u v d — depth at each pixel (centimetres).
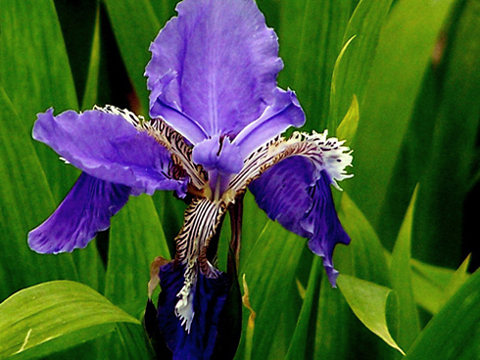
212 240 42
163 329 41
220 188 42
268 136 43
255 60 42
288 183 44
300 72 54
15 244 48
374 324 45
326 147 43
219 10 42
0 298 48
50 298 41
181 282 41
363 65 52
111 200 42
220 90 42
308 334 53
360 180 56
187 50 42
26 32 51
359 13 51
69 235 42
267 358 49
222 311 41
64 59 52
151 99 41
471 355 44
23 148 47
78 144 40
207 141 41
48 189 48
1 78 52
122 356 48
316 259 48
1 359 41
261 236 48
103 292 53
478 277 44
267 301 48
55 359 48
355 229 51
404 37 56
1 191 47
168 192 55
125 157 41
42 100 52
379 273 51
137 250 48
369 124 56
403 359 45
